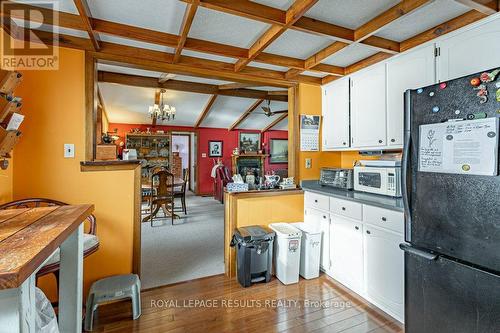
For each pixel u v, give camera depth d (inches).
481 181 47.6
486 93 46.8
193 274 104.7
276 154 364.8
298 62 102.3
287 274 96.1
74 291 49.0
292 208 116.0
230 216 104.8
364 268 85.1
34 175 78.2
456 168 51.4
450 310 52.5
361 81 102.7
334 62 104.7
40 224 41.4
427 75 78.8
